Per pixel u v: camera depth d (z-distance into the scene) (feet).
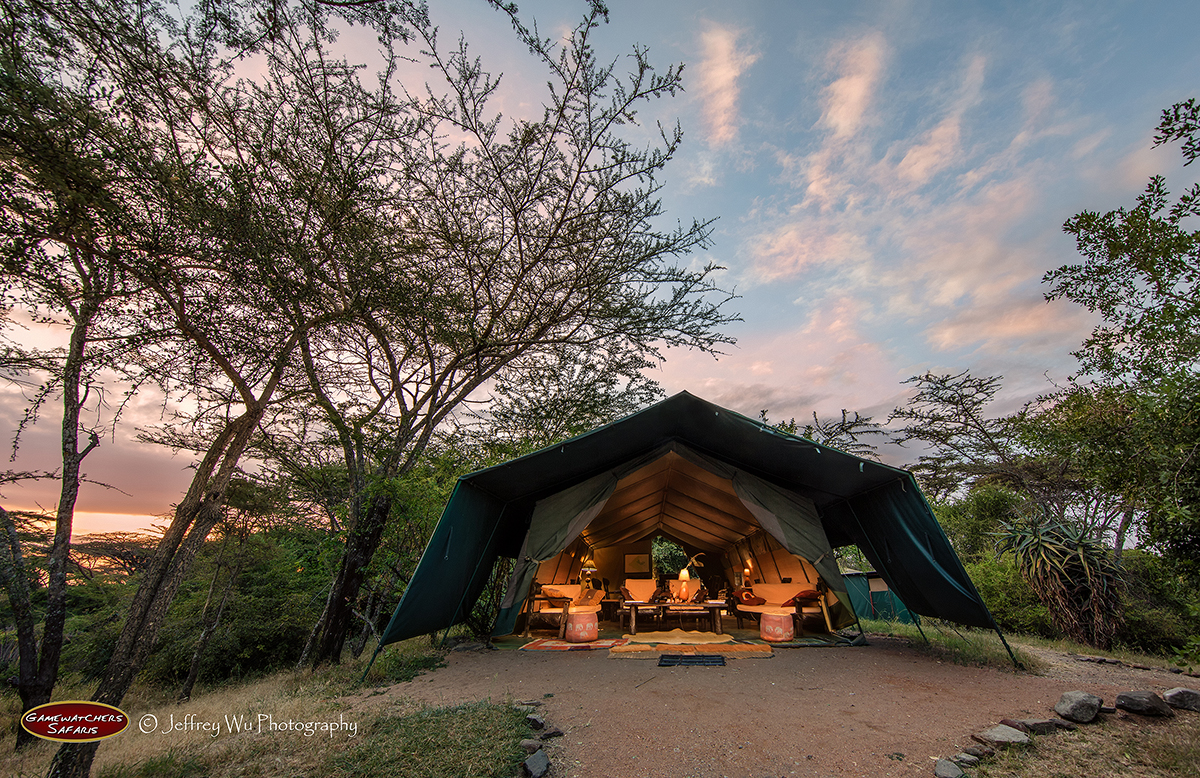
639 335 33.45
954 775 10.71
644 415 25.77
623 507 35.42
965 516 48.57
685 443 28.43
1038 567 29.50
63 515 20.16
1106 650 25.89
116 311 16.43
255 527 32.24
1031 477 45.65
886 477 24.97
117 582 37.42
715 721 14.43
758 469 28.30
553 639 29.99
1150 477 15.67
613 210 29.40
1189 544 15.52
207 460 15.05
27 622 19.74
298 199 20.02
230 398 18.12
